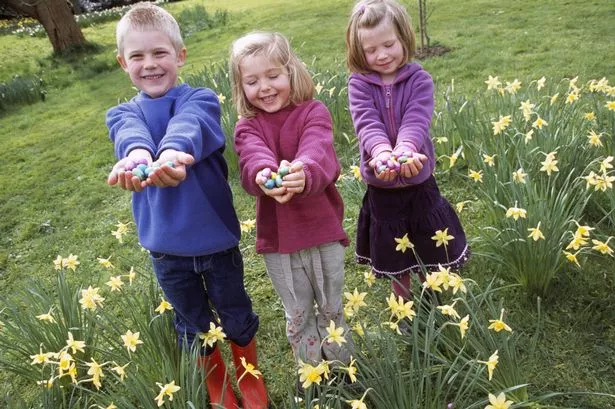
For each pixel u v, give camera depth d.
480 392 2.14
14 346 2.47
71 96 8.63
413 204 2.34
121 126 1.90
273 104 2.01
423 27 6.89
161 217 2.02
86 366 2.48
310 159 1.88
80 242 4.05
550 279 2.54
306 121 2.03
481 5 9.06
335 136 4.64
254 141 1.99
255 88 1.97
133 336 2.13
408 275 2.54
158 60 1.99
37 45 13.38
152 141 1.86
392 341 2.02
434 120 4.04
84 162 5.59
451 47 6.84
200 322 2.24
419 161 1.99
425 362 1.92
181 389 1.98
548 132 3.21
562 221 2.51
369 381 1.93
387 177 2.00
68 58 11.37
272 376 2.44
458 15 8.63
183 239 2.01
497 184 2.87
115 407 1.96
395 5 2.19
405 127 2.18
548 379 2.19
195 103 1.98
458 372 1.88
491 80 3.66
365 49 2.21
